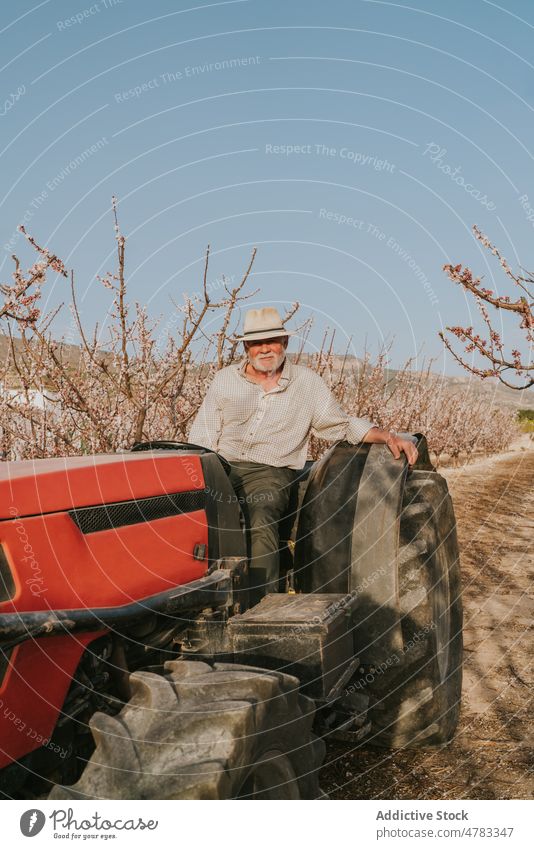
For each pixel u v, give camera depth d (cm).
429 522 338
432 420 1127
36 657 199
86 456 263
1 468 228
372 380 834
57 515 212
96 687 221
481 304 394
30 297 430
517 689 400
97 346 551
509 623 516
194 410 579
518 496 1172
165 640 246
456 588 386
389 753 328
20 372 518
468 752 329
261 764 205
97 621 208
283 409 330
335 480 320
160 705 200
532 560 722
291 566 340
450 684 354
